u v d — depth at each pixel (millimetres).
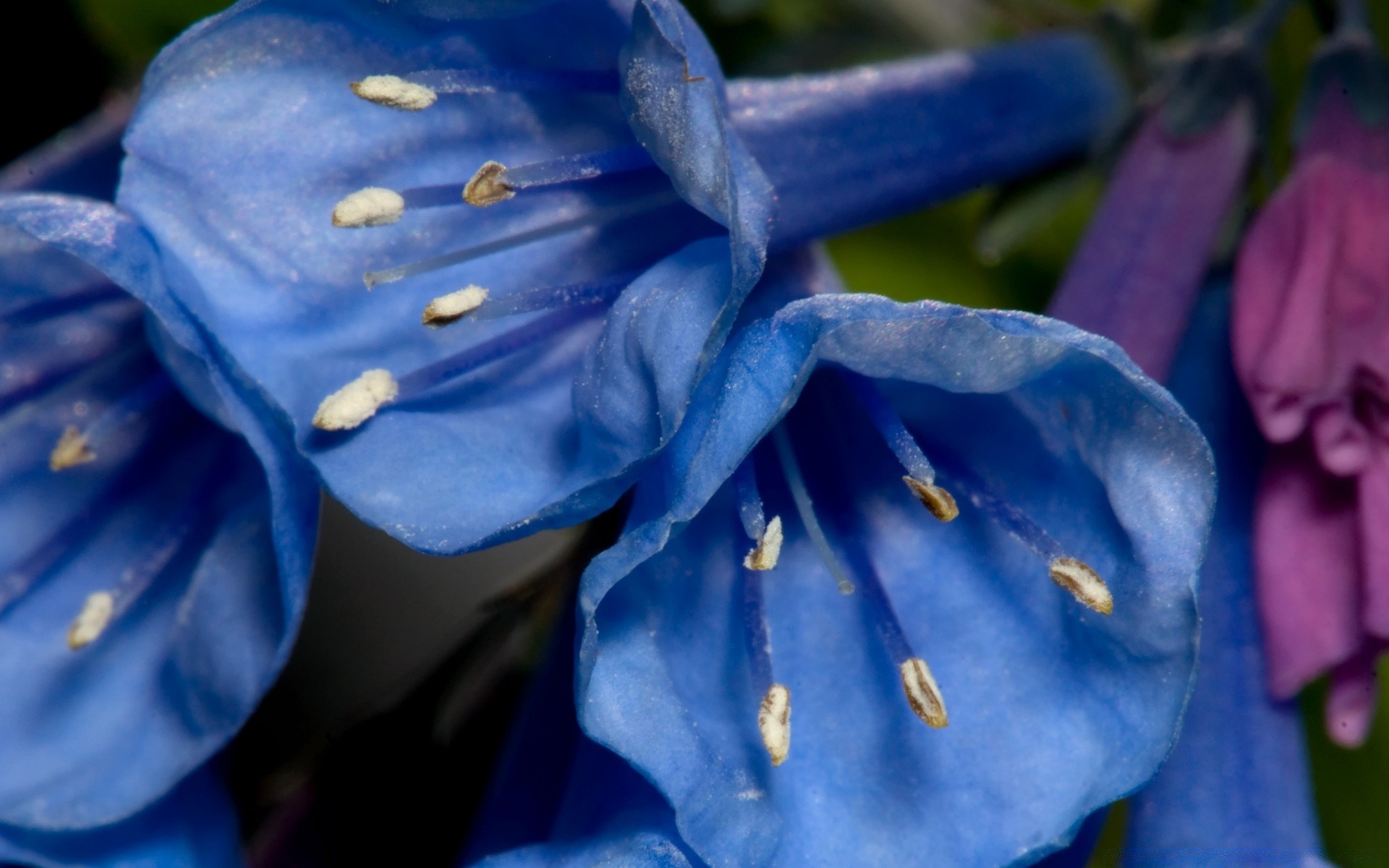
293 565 91
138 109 92
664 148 90
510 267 96
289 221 94
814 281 100
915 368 90
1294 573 101
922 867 92
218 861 98
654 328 90
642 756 89
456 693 102
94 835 97
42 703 98
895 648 93
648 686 89
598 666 89
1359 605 100
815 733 94
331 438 91
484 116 96
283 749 102
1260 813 100
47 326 100
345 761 102
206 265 93
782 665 94
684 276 91
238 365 90
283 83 94
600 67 95
